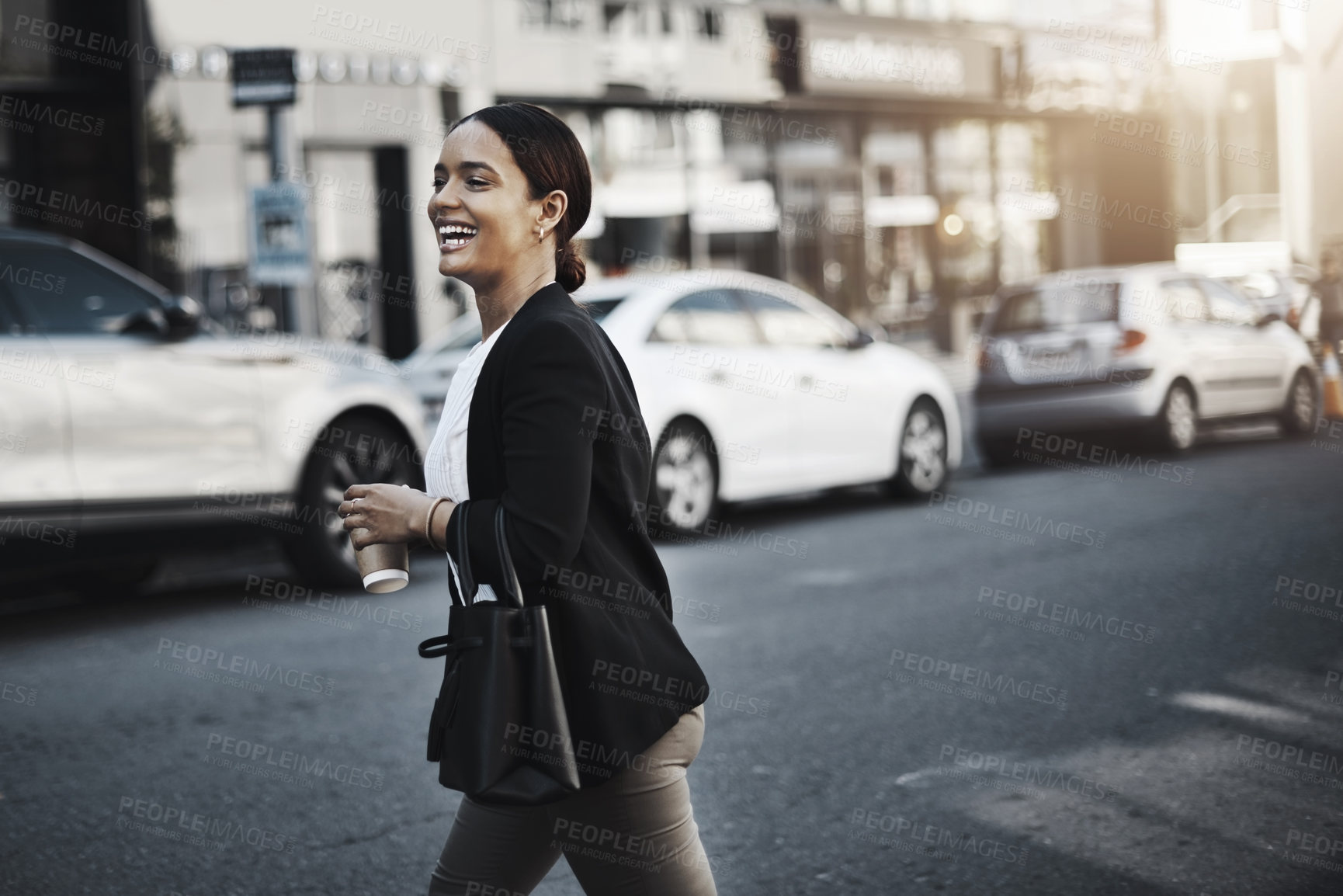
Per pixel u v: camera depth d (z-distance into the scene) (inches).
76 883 149.3
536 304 80.5
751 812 168.2
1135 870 148.2
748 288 402.6
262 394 301.3
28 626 292.8
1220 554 324.5
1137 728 198.7
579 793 79.4
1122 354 503.5
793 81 804.6
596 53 712.4
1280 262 433.1
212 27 582.9
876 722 204.2
